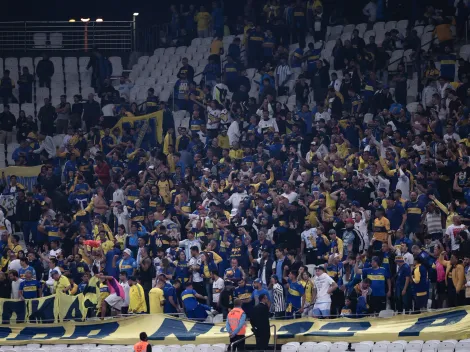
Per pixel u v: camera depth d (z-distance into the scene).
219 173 77.19
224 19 105.50
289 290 59.09
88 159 83.19
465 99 80.75
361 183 69.44
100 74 102.94
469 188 68.00
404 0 99.81
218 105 87.25
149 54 109.94
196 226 70.06
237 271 61.53
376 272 57.88
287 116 83.06
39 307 62.53
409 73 91.25
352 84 85.25
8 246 70.81
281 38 97.88
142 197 75.19
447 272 56.78
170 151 83.44
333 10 104.31
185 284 62.78
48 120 94.06
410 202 66.62
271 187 74.19
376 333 54.28
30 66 107.69
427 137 74.38
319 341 55.31
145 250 66.19
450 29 88.81
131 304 60.56
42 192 78.25
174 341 57.53
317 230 65.31
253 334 53.78
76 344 59.50
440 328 53.25
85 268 65.81
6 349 58.41
